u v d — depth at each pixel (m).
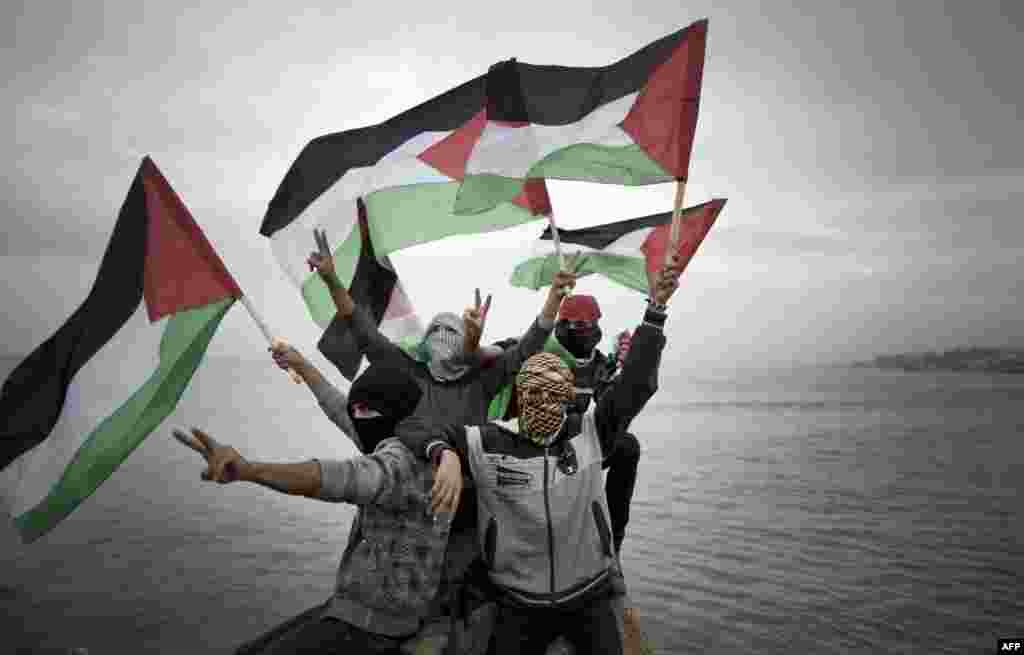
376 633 2.60
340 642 2.59
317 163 4.33
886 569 15.46
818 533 18.53
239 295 3.59
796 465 29.47
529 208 4.14
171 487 25.08
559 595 2.81
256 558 15.91
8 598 13.06
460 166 4.34
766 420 47.78
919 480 25.95
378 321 4.40
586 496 2.82
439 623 2.84
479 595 2.92
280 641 2.65
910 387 70.75
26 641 10.99
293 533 18.36
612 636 2.85
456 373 3.64
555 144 3.94
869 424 44.41
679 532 18.58
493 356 3.71
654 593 13.89
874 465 29.27
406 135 4.37
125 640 11.07
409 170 4.36
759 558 16.20
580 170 3.94
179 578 14.37
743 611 12.84
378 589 2.61
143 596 13.26
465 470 2.77
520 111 3.93
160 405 3.50
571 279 3.63
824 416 49.56
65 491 3.35
